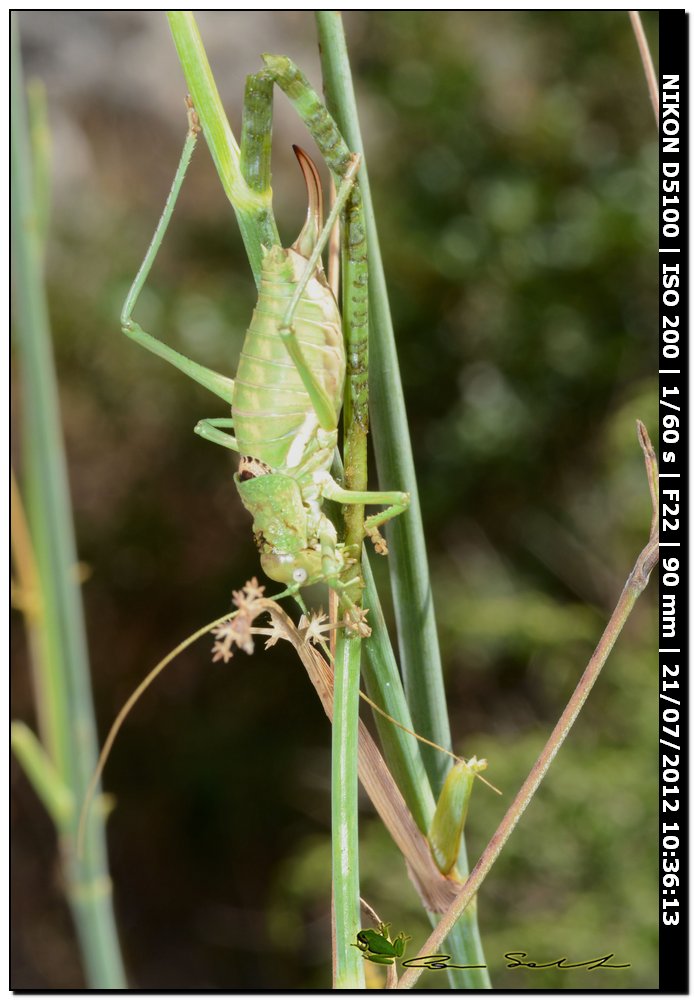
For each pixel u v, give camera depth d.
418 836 0.29
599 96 1.05
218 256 1.06
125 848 1.03
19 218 0.33
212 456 1.06
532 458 1.00
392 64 1.07
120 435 1.05
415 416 1.03
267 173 0.29
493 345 1.02
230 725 1.05
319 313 0.29
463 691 0.93
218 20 0.97
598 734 0.78
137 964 0.99
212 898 1.00
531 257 1.02
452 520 1.00
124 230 1.04
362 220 0.28
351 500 0.29
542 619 0.84
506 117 1.05
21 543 0.33
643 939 0.65
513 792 0.73
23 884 0.99
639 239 0.99
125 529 1.06
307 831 1.00
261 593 0.29
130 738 1.05
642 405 0.83
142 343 0.29
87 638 1.05
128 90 1.02
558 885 0.70
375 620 0.29
